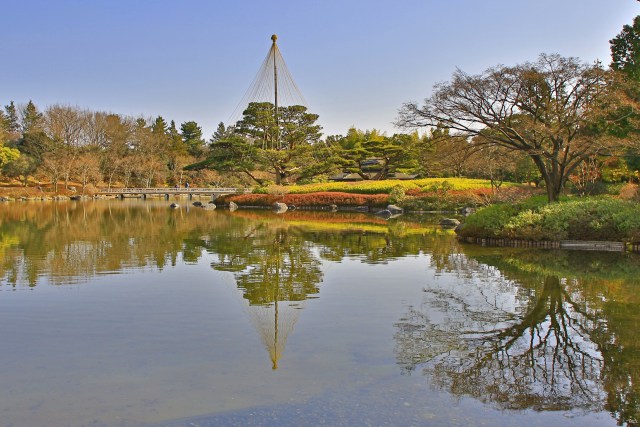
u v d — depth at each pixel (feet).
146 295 35.83
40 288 38.01
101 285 39.17
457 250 59.06
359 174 232.12
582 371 22.57
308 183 201.46
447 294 36.37
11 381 21.11
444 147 79.71
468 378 21.68
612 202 64.08
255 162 182.09
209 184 259.19
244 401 19.20
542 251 57.88
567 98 67.21
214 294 36.22
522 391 20.54
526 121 69.31
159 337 26.61
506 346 25.63
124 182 270.67
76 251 57.36
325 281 40.98
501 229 64.75
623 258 52.29
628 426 17.93
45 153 225.15
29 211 130.82
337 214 131.54
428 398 19.72
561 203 67.05
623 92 68.69
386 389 20.43
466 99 69.97
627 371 22.59
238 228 87.86
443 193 142.61
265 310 31.94
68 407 18.78
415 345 25.57
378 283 40.22
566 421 18.24
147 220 104.63
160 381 21.01
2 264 48.26
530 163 139.54
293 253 56.80
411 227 91.61
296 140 191.21
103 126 264.52
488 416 18.43
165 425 17.46
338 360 23.41
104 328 28.19
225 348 24.93
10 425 17.48
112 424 17.53
